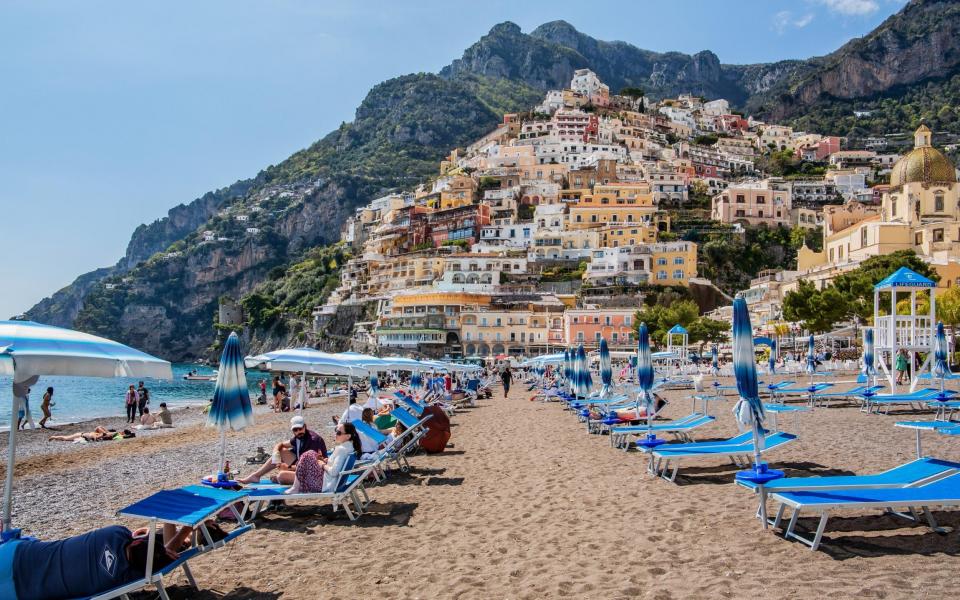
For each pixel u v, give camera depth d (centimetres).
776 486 932
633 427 1827
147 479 1833
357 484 1257
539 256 13450
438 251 14362
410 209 16225
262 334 19362
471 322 11362
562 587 779
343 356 2756
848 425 2080
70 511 1436
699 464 1514
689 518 1045
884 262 6631
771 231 14262
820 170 18738
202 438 2881
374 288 15000
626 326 10544
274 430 3038
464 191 16525
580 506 1180
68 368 762
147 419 3578
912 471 965
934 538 866
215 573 898
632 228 13488
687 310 8531
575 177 16550
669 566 827
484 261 13000
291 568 907
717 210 14975
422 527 1096
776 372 5116
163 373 859
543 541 975
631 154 18700
